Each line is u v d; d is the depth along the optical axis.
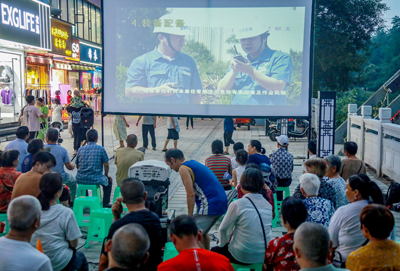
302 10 7.69
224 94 8.02
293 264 3.05
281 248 3.10
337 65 24.45
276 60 7.83
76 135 11.68
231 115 8.06
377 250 2.81
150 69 8.17
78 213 5.82
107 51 8.22
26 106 11.52
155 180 4.72
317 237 2.37
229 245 3.96
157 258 3.31
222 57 7.96
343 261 3.60
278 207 6.63
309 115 7.86
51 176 3.71
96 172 6.53
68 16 25.00
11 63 16.12
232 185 6.16
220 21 7.90
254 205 3.85
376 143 10.38
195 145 14.59
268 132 16.47
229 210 3.85
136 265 2.40
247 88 7.95
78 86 26.94
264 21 7.79
